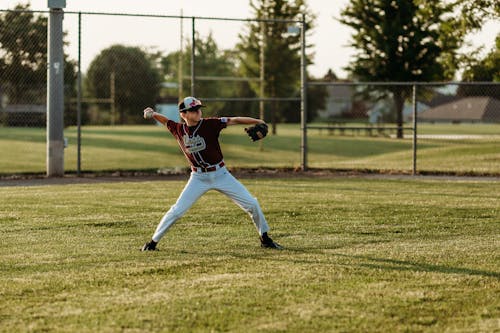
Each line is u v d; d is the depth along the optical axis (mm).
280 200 19266
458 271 11250
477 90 102500
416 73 59719
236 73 58594
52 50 25953
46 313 9000
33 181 24625
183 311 9078
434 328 8516
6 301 9523
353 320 8750
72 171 27672
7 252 12625
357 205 18328
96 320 8727
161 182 24188
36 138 48500
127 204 18438
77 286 10297
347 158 38875
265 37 56156
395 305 9359
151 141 47375
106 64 82562
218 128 12719
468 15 34625
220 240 13797
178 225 15375
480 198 19812
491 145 39906
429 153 37500
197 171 12961
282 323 8625
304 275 10945
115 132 58812
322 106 85875
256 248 13086
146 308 9203
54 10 25672
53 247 13062
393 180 25000
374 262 11891
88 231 14703
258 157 37812
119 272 11148
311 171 28500
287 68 56344
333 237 14172
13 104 58562
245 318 8812
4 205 18125
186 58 58062
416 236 14312
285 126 76000
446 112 102562
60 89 26016
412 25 58906
